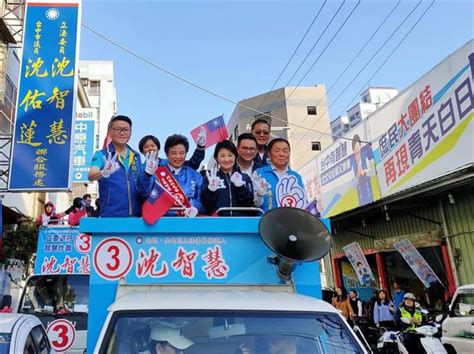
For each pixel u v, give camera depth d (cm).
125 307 275
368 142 1209
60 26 980
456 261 976
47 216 914
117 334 262
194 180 491
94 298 328
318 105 3803
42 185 902
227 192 444
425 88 970
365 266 1185
